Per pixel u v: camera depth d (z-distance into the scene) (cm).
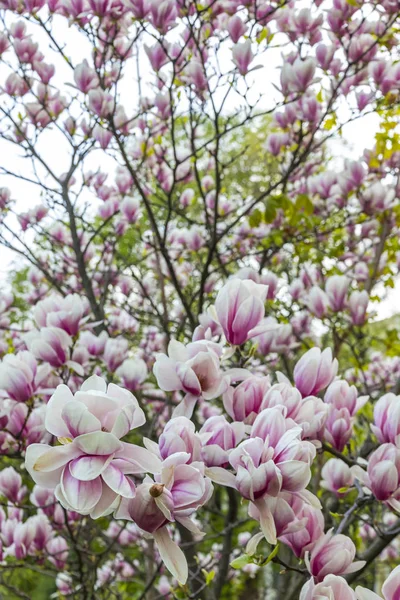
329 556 137
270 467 115
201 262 509
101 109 360
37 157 404
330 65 400
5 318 464
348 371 495
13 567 309
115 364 358
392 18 372
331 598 119
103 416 107
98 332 435
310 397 157
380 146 465
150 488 106
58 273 542
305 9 375
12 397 229
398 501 152
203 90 366
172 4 330
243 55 332
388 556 503
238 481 119
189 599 233
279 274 547
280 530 129
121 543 500
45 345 249
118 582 484
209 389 146
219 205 547
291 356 481
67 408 103
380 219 479
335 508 321
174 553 111
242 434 139
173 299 572
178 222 637
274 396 142
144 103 461
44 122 413
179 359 149
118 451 106
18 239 421
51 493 321
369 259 524
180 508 110
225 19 390
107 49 382
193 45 402
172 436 118
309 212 410
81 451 104
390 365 516
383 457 154
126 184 498
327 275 505
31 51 390
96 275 542
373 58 391
